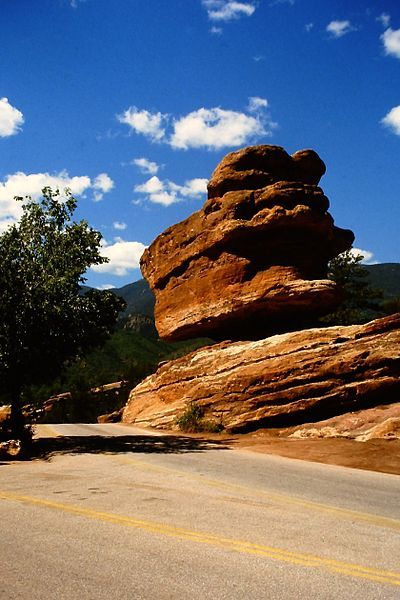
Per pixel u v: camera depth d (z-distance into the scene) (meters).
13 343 19.44
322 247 28.69
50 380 21.98
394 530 6.82
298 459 16.19
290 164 29.94
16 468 13.09
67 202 21.33
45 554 5.45
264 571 4.96
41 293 19.28
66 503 8.27
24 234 20.64
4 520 7.07
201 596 4.30
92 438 22.34
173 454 16.31
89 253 21.00
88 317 20.41
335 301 26.88
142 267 34.84
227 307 27.48
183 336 30.81
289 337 24.67
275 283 26.45
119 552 5.52
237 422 23.62
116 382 85.88
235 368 25.42
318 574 4.91
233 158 29.47
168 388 29.48
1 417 27.14
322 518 7.43
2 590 4.42
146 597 4.27
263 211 27.31
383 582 4.75
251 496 9.12
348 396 21.98
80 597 4.26
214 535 6.25
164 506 8.03
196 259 29.88
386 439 18.73
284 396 22.91
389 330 22.70
